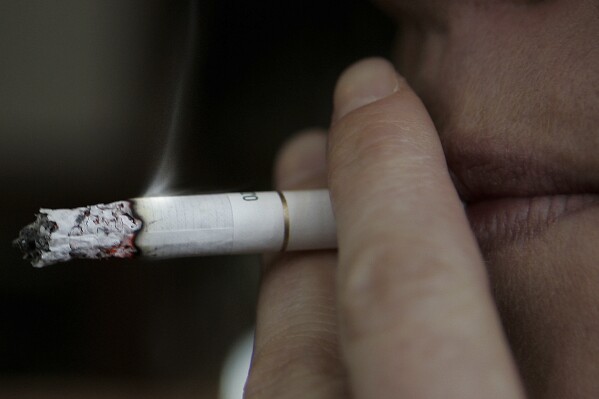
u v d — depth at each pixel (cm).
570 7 21
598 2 21
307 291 22
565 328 21
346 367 19
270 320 22
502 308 21
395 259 19
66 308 36
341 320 19
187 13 31
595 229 21
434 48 23
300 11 31
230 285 36
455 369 19
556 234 21
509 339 21
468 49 22
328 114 32
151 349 36
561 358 21
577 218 21
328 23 31
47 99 33
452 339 19
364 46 31
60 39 32
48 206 34
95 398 35
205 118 31
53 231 21
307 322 22
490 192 22
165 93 31
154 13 31
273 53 31
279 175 26
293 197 23
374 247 20
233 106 31
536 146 21
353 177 20
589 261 21
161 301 36
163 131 31
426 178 20
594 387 20
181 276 36
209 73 31
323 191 23
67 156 34
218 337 36
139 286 36
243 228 22
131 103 32
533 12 22
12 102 33
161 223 22
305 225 23
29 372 35
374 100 22
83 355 36
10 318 35
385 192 20
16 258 35
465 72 22
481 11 22
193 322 36
